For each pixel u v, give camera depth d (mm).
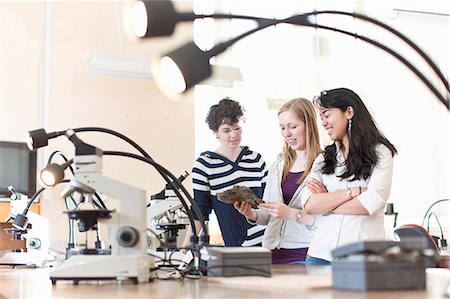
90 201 1678
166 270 1749
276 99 5602
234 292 1045
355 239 1983
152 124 5410
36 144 1550
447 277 1310
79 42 5312
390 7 5848
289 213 2186
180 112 5496
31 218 2992
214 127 2754
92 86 5297
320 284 1108
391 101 6039
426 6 6246
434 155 6047
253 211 2359
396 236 2686
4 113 4984
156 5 3191
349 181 2045
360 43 6074
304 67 5875
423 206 5914
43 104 5121
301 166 2436
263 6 5914
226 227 2662
